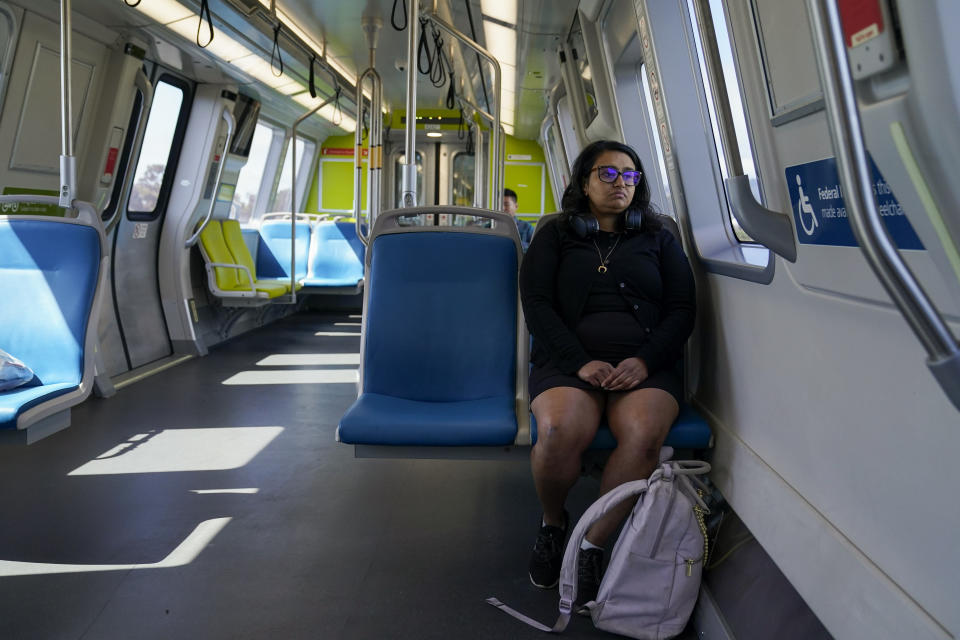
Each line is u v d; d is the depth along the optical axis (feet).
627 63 14.97
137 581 8.52
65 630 7.44
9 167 15.05
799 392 6.61
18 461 12.87
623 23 13.29
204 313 26.04
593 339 8.87
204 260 25.13
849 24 3.28
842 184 2.82
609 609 7.45
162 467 12.68
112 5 15.39
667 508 7.30
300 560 9.16
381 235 10.51
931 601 4.54
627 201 9.19
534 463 8.14
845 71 2.77
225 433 14.85
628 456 7.88
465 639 7.40
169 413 16.37
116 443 14.03
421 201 40.37
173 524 10.23
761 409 7.68
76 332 9.28
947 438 4.32
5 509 10.67
